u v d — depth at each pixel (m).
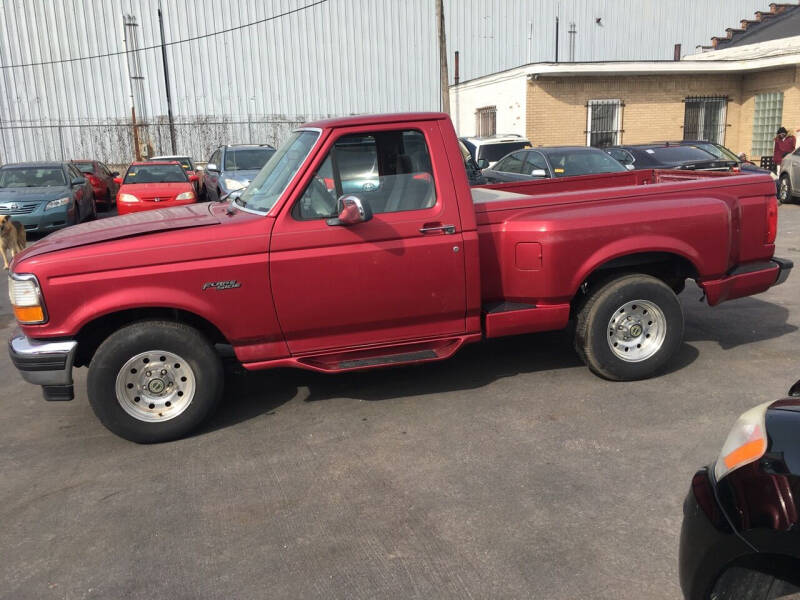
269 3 27.64
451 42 29.67
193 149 27.97
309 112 28.75
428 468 3.95
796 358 5.55
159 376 4.36
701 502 2.29
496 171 13.45
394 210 4.52
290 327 4.44
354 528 3.38
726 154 14.66
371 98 29.22
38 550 3.29
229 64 27.75
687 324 6.61
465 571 3.01
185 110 27.69
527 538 3.23
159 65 27.23
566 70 20.34
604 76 21.20
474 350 6.04
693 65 21.03
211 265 4.22
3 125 26.33
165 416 4.39
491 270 4.84
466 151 15.70
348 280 4.43
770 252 5.32
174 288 4.18
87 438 4.58
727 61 21.17
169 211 5.11
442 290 4.61
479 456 4.07
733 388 4.96
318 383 5.39
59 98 26.64
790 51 19.67
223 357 4.71
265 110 28.33
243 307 4.31
